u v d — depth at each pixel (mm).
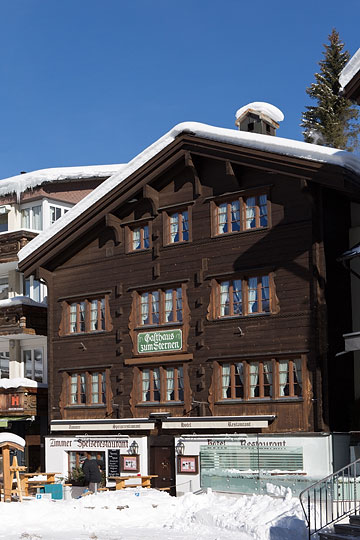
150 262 33906
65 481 34750
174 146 32562
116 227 34938
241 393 30859
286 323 29734
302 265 29531
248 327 30719
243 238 31234
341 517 21047
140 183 33750
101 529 23578
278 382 29828
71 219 35688
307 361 29047
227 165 31078
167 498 27422
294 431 29078
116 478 30734
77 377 36062
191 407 31969
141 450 33094
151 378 33594
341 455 28500
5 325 39500
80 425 35062
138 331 34000
